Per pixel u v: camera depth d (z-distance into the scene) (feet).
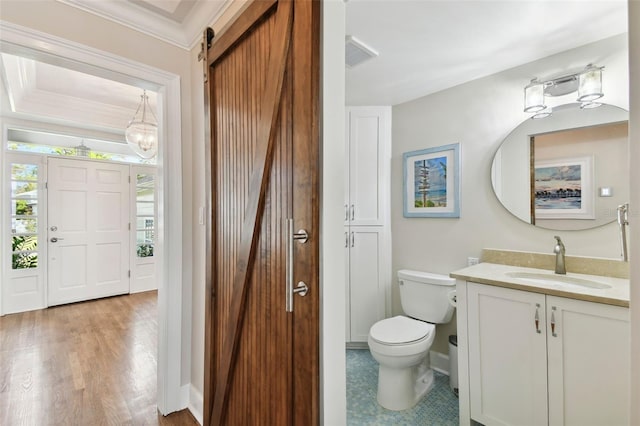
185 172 6.42
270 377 3.87
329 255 3.40
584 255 5.89
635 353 1.35
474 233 7.34
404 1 4.78
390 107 8.93
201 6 5.62
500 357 5.13
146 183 15.87
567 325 4.47
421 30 5.51
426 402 6.47
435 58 6.44
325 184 3.36
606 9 4.92
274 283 3.82
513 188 6.76
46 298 12.71
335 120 3.43
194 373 6.31
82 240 13.71
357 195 8.94
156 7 5.68
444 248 7.84
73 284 13.44
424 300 7.56
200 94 6.22
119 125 13.24
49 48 4.98
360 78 7.31
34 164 12.54
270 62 3.82
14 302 12.01
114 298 14.26
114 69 5.60
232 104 4.78
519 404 4.92
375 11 5.02
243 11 4.46
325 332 3.37
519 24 5.33
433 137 8.07
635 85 1.35
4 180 11.76
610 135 5.64
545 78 6.34
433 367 7.88
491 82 7.09
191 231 6.49
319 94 3.30
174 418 6.02
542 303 4.69
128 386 7.08
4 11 4.64
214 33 5.51
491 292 5.24
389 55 6.33
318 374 3.28
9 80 9.29
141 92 11.32
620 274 5.32
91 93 11.46
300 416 3.39
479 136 7.27
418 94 8.18
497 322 5.17
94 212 14.07
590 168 5.84
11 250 11.98
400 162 8.74
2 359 8.29
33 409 6.22
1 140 11.65
